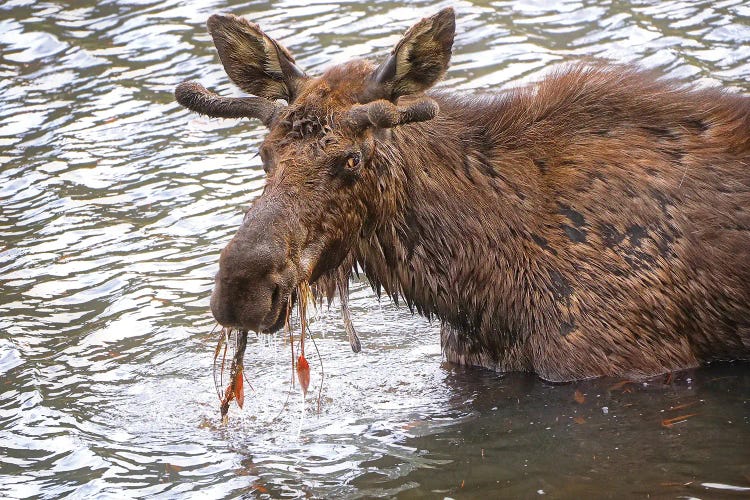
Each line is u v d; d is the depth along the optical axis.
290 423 19.48
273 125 17.80
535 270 19.77
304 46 34.69
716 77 30.48
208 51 35.50
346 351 22.12
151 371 21.50
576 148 20.28
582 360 19.80
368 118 17.14
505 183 19.81
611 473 16.98
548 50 33.56
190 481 17.67
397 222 19.16
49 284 25.06
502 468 17.45
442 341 21.61
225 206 27.98
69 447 18.95
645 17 35.06
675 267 19.91
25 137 31.83
